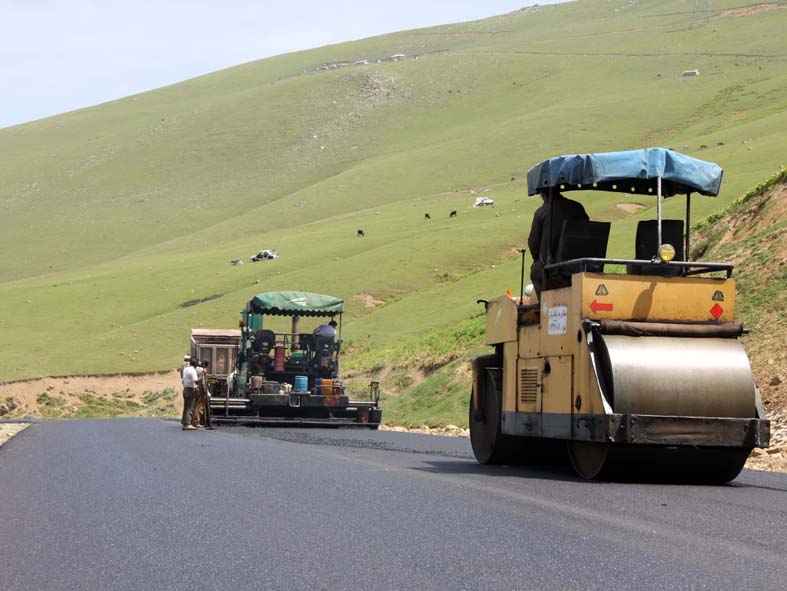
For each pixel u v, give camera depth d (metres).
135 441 24.27
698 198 85.75
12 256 185.38
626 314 14.08
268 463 17.14
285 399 34.59
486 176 184.25
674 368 13.66
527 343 15.62
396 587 7.50
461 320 65.50
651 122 196.12
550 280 15.38
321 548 9.06
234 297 99.94
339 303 36.69
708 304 14.34
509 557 8.48
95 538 9.89
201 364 40.50
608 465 13.75
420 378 46.59
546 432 14.83
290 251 126.06
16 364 82.62
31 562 8.80
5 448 22.09
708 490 13.03
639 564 8.13
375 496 12.37
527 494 12.45
